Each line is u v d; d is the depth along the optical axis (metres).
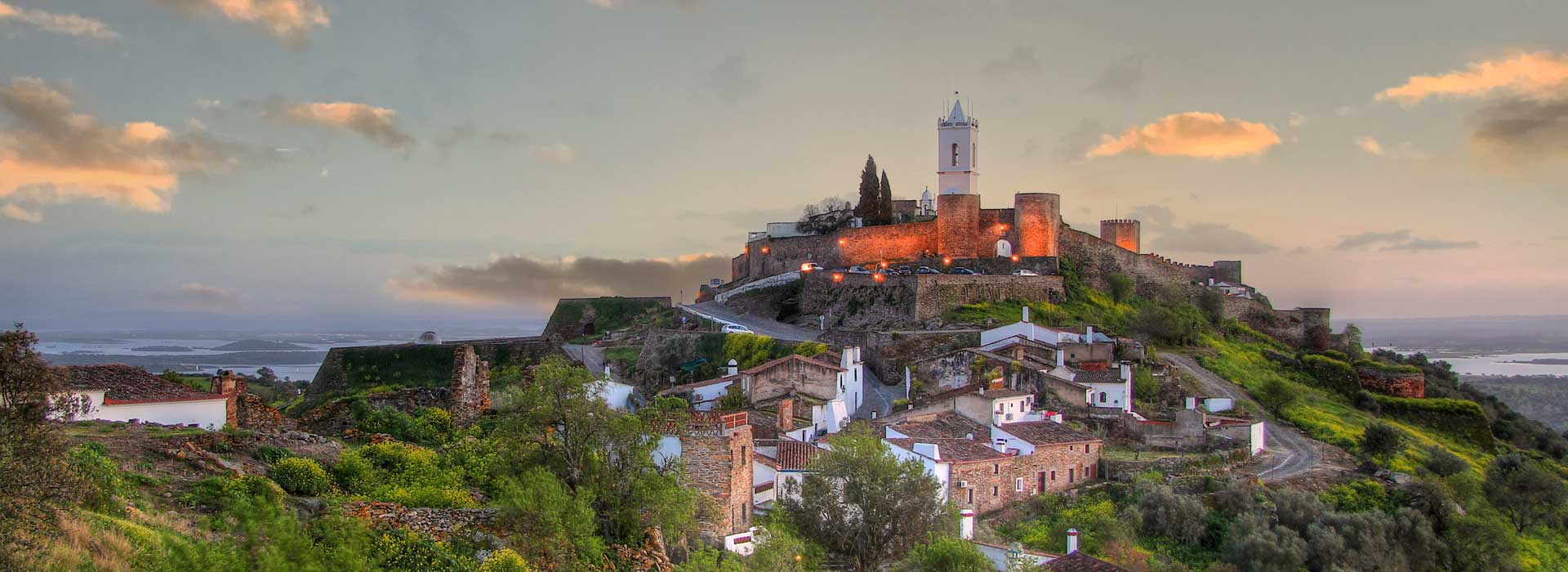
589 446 56.94
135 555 38.31
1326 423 125.50
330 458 57.16
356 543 43.81
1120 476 97.19
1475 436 143.00
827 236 194.62
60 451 37.62
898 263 181.00
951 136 195.00
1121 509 89.69
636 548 53.91
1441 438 142.62
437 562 45.66
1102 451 100.12
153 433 53.16
